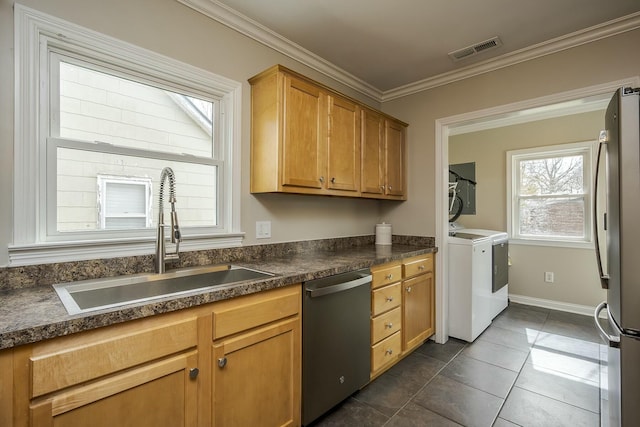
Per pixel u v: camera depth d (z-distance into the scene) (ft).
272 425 4.95
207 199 6.56
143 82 5.64
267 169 6.57
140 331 3.55
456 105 9.25
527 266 13.23
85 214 5.05
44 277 4.45
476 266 9.61
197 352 4.04
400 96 10.44
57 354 3.02
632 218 3.99
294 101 6.61
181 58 5.93
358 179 8.20
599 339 9.58
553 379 7.30
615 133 4.25
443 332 9.40
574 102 7.54
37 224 4.52
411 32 7.26
